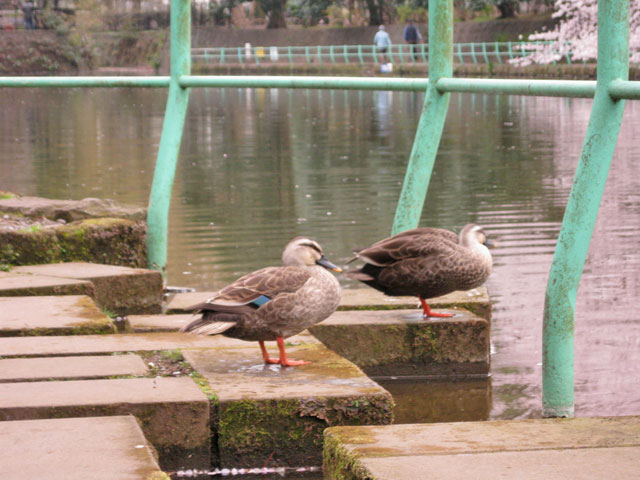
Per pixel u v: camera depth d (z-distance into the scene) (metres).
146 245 8.30
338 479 3.67
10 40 64.75
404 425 3.99
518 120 29.69
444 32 6.36
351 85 6.88
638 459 3.44
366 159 19.56
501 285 8.32
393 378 5.98
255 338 4.93
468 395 5.58
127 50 69.44
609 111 4.59
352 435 3.83
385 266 5.98
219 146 22.95
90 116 33.84
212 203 13.78
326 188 15.21
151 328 5.93
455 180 15.80
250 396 4.40
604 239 10.51
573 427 3.91
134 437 3.81
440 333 6.00
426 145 6.51
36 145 23.30
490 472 3.32
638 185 14.77
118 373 4.80
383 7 77.69
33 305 6.31
